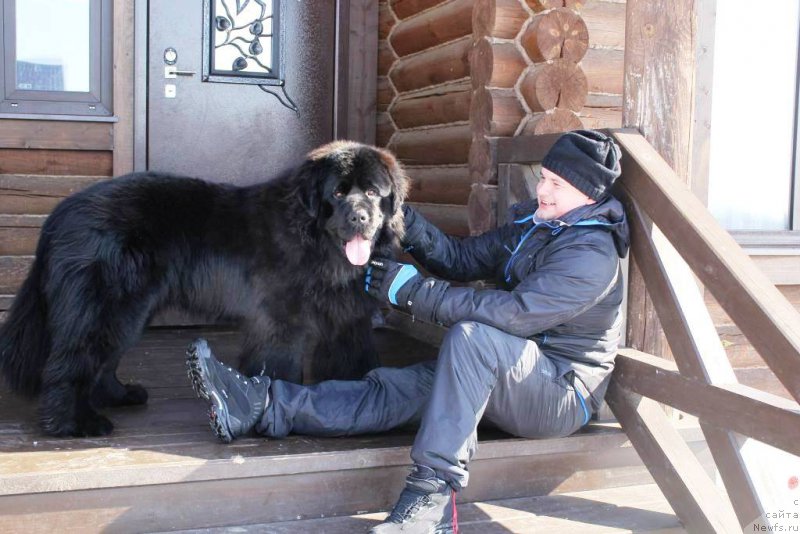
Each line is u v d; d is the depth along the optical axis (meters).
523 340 2.91
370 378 3.20
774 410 2.51
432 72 4.71
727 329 4.46
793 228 4.96
